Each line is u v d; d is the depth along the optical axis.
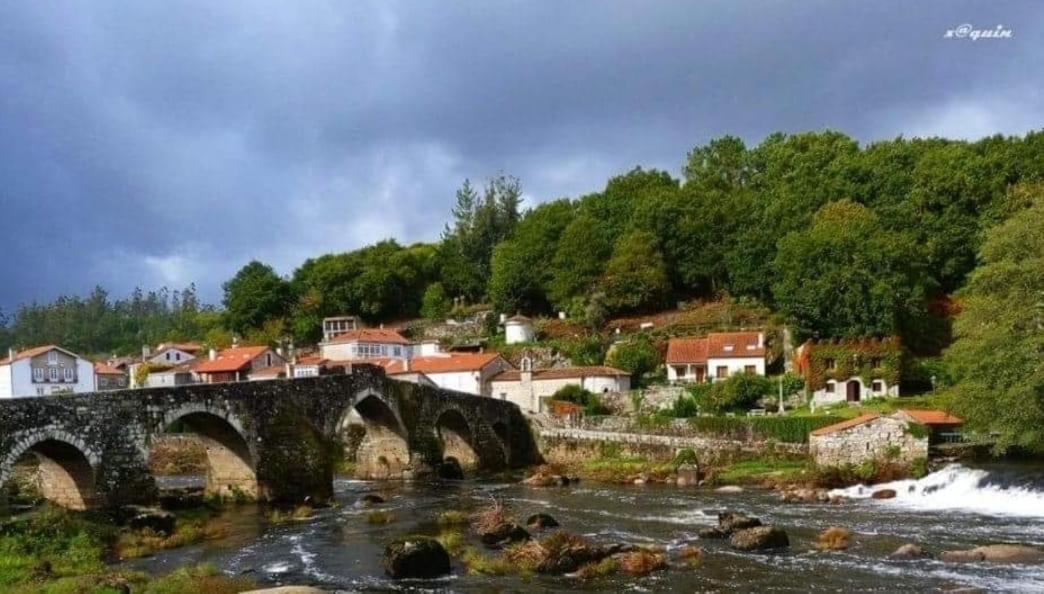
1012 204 101.94
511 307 138.88
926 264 102.94
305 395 67.38
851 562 40.56
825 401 91.31
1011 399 57.56
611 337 118.38
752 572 38.88
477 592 36.38
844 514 54.56
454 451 89.94
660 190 139.62
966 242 104.50
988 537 46.25
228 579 38.50
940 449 69.12
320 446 65.12
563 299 131.50
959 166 110.00
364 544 47.56
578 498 65.31
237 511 58.88
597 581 37.84
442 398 85.12
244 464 62.41
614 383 100.88
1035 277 59.28
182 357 143.00
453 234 166.38
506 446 92.75
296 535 50.47
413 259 156.75
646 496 65.81
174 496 59.94
